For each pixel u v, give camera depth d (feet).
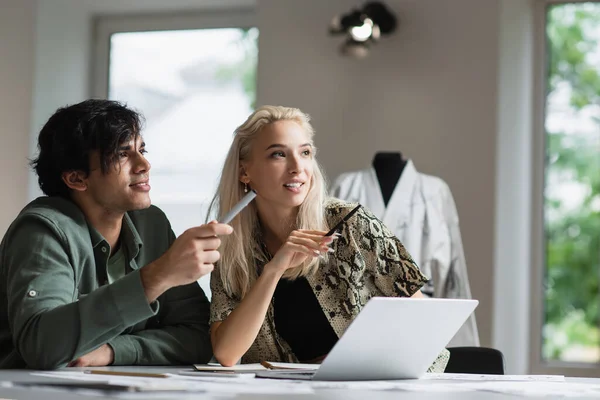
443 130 14.20
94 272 6.35
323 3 14.78
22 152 15.98
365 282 7.46
